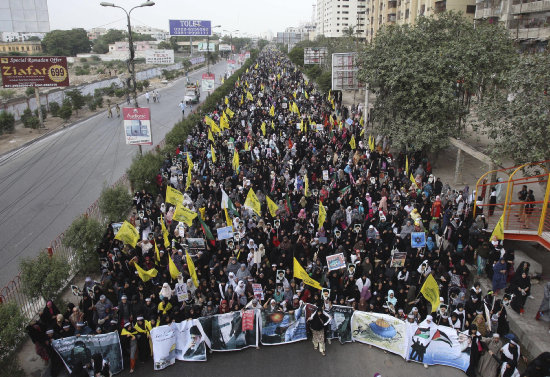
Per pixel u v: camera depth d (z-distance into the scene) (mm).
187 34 80375
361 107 44469
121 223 16266
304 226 16188
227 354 11523
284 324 11797
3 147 32844
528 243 17234
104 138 36188
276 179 20656
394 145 25203
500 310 11453
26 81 37688
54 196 22938
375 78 26438
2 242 17766
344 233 15672
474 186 23531
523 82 16125
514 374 9781
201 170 23047
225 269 13633
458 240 15500
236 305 12078
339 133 31125
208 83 49500
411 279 12914
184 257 13984
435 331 10914
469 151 21203
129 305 11984
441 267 13367
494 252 13945
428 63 23500
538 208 15602
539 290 13961
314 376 10656
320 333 11422
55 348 10391
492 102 17625
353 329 11859
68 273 13250
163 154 26094
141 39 169750
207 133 31109
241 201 19484
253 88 58094
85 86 64562
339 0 174125
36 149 32625
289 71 83812
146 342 11047
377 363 11109
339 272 13266
